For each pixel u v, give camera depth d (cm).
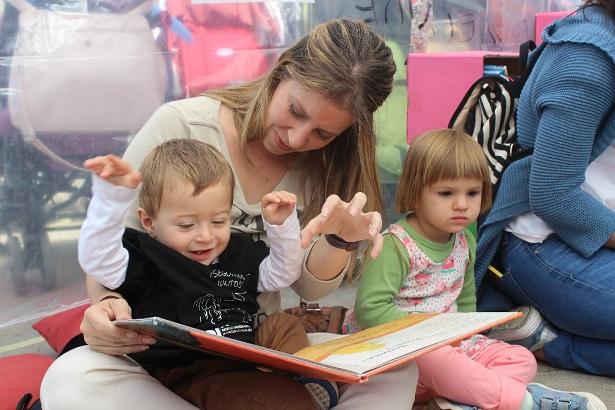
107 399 102
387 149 223
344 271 132
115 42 188
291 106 121
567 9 274
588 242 164
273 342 128
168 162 115
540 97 159
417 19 241
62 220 191
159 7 194
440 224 152
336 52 121
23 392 135
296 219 123
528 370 145
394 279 150
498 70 215
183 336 90
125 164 100
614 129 159
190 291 115
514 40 274
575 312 164
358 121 127
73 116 186
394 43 240
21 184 183
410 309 154
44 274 190
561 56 157
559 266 167
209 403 111
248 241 128
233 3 205
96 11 185
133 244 116
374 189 142
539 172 159
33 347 176
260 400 108
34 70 179
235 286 122
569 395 133
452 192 151
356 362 96
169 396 105
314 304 168
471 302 168
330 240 126
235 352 93
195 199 113
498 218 174
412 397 119
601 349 165
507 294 185
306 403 108
